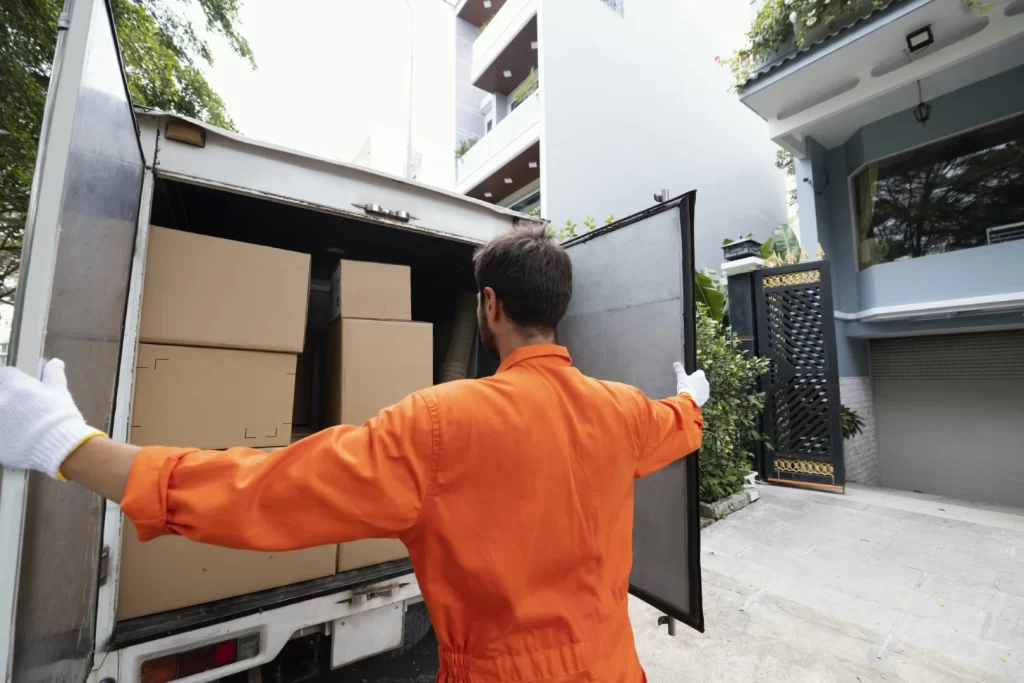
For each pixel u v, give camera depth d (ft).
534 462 2.43
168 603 4.89
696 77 36.24
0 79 11.07
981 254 17.44
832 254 22.65
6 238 11.44
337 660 5.53
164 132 5.01
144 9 18.54
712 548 11.84
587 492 2.65
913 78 17.58
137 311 4.73
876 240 20.99
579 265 7.14
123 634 4.50
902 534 12.65
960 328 18.71
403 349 6.93
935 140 19.04
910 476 21.68
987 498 19.36
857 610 8.75
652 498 5.74
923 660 7.25
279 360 6.00
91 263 3.06
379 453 2.20
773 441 18.30
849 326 21.83
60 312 2.48
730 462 15.92
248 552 5.35
